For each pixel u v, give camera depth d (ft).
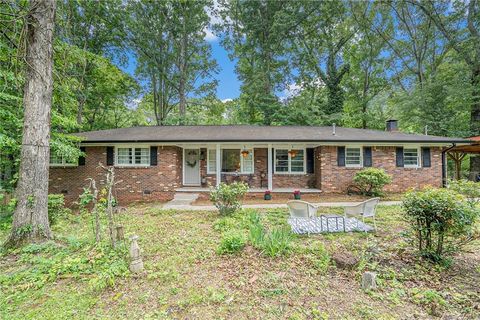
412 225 14.30
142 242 16.88
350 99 76.18
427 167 37.91
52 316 8.84
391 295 10.43
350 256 13.60
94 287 10.48
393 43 68.69
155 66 70.64
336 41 71.82
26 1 19.24
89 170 36.17
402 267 13.00
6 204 26.58
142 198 35.99
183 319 8.80
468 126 52.85
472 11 52.24
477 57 50.21
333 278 11.89
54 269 12.16
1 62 22.30
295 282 11.41
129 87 66.85
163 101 76.54
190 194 37.01
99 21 55.11
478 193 13.70
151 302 9.80
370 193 35.60
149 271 12.28
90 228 20.52
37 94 16.79
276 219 23.91
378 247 15.96
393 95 72.28
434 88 55.42
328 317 8.94
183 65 72.49
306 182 41.55
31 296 10.16
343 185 37.24
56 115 27.20
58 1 23.89
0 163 30.17
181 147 41.73
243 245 15.33
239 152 42.50
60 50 24.67
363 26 66.90
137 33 64.64
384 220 23.02
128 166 36.19
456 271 12.69
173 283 11.25
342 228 20.45
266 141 34.81
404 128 65.62
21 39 16.99
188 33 72.02
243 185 27.09
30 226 15.97
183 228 20.70
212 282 11.37
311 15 67.97
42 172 16.76
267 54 69.87
